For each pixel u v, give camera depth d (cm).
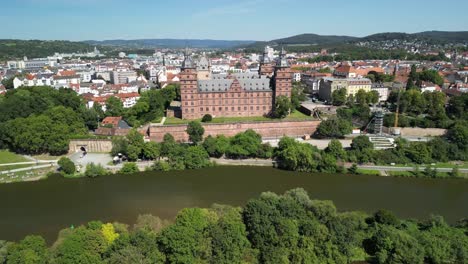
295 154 16875
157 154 17900
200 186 15350
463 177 16138
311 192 14662
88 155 19100
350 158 17450
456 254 9525
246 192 14688
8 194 14612
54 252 8431
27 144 18425
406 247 9369
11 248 8412
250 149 18125
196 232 8988
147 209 13250
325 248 9325
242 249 9175
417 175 16325
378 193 14562
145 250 8600
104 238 8844
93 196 14375
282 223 9500
